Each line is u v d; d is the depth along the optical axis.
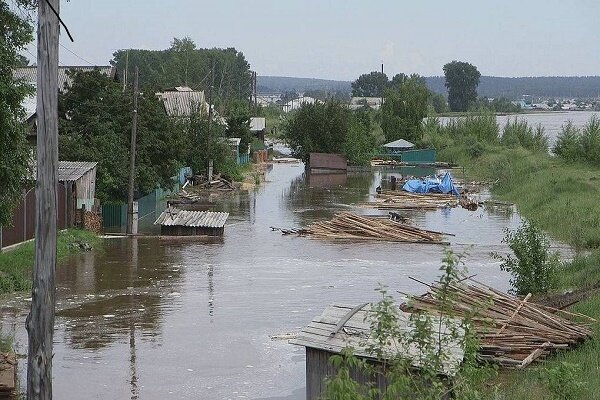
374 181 96.88
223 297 35.97
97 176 57.41
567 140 104.75
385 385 18.25
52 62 17.91
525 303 26.70
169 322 31.50
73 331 30.08
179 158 67.19
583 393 18.95
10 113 30.33
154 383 24.44
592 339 25.06
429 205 72.12
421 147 135.38
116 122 60.59
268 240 53.16
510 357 23.36
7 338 28.22
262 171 110.00
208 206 71.75
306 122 116.31
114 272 41.41
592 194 68.19
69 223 51.28
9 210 32.34
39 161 18.03
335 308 23.38
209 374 25.38
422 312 16.22
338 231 55.00
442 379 15.52
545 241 35.41
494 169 98.12
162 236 53.50
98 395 23.36
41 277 18.12
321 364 20.08
